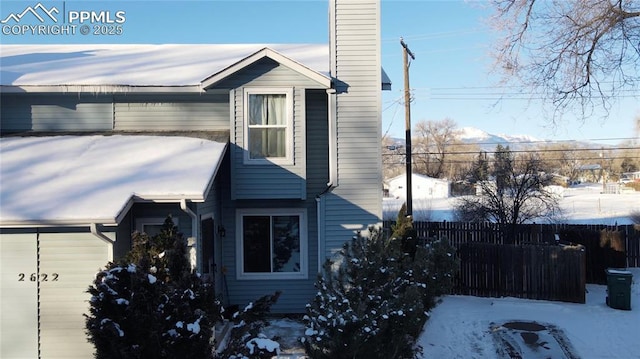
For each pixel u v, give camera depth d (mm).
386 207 47188
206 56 14859
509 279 14531
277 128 11984
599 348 9797
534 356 9336
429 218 36562
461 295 14875
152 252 6535
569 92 11867
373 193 12148
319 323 6367
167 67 13422
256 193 11844
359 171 12156
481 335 10625
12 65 13516
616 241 16906
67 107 12305
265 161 11844
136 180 9430
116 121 12359
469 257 14906
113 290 5824
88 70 13008
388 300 6883
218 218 12078
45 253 8695
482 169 27875
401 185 79562
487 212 23828
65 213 8289
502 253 14609
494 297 14586
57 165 10141
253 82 11836
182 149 10977
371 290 6879
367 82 12211
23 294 8664
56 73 12648
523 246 14461
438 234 21188
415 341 9047
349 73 12211
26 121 12242
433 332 10695
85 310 8656
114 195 8859
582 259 13812
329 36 12273
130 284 5891
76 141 11469
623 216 38125
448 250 11047
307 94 12602
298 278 12406
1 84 11766
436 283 10172
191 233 9898
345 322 6090
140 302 5723
